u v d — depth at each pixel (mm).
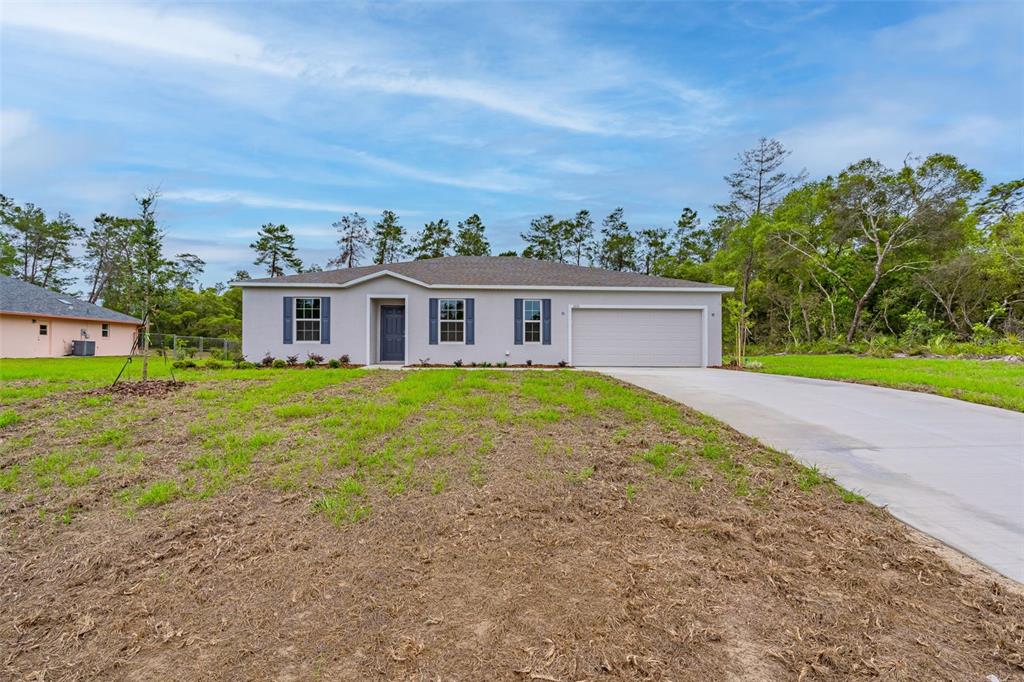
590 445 4910
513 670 2018
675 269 38062
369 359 14070
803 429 5977
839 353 22609
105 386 7922
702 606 2426
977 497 3889
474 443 4902
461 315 14406
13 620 2418
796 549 2986
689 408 6953
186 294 30844
